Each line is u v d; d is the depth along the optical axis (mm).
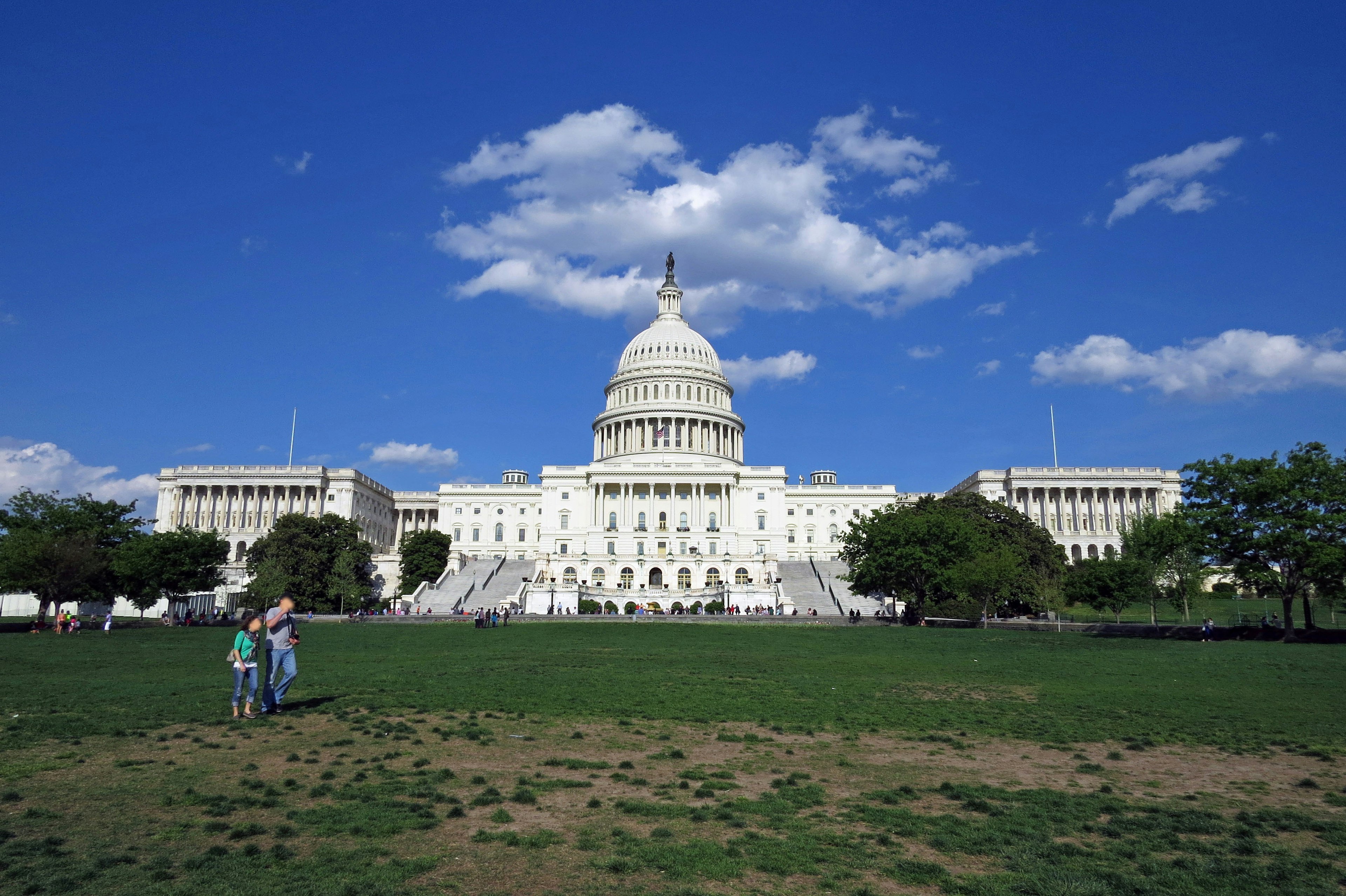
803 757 24219
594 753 24047
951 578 92562
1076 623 87375
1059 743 26797
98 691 33125
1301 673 45750
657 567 153250
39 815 17266
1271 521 71000
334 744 23859
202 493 187500
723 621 103062
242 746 23500
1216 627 77688
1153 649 60906
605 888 14281
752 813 18562
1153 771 23141
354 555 129000
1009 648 62281
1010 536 117125
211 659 48656
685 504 178250
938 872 15203
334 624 97500
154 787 19375
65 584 86500
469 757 23031
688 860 15492
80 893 13586
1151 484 183000
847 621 104188
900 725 29328
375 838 16406
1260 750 25875
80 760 21641
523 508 197750
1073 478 183375
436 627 89875
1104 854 16438
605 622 100500
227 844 15883
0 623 96688
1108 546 180000
